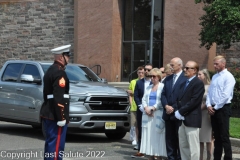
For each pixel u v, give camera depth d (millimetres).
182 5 24109
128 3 27469
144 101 10367
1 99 14547
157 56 26656
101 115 12883
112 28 26641
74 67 14703
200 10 23641
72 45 29516
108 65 26703
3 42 32219
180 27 24156
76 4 28219
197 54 23703
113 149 12094
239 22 16953
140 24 27219
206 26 18844
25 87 13891
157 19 26719
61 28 29906
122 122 13188
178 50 24203
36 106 13469
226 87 9789
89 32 27344
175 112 9359
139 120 11312
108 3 26719
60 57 8469
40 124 13508
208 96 9977
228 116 9883
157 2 26750
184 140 9453
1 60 32344
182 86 9500
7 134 14445
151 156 10406
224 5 17234
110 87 13641
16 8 31641
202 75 10523
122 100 13297
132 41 27297
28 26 31219
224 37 17797
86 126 12727
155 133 10164
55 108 8219
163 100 9867
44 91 8484
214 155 10086
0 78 14812
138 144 11203
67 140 13508
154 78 10328
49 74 8352
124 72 27484
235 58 23359
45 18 30516
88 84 13578
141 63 27094
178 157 10125
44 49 30594
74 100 12742
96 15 27094
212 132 10539
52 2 30250
